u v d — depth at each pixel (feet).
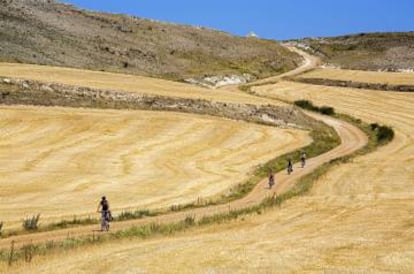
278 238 106.01
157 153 212.23
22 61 359.25
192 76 449.48
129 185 172.96
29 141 208.54
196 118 259.80
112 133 227.81
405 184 180.65
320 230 115.03
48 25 459.32
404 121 338.54
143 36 525.34
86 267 84.28
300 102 384.47
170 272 80.84
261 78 513.04
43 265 87.20
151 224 126.21
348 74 509.35
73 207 144.77
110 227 126.00
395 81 456.45
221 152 224.74
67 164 189.06
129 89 288.30
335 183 183.83
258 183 189.98
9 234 116.67
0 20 424.87
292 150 240.94
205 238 106.42
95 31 492.13
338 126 326.03
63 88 263.70
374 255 90.27
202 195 167.02
